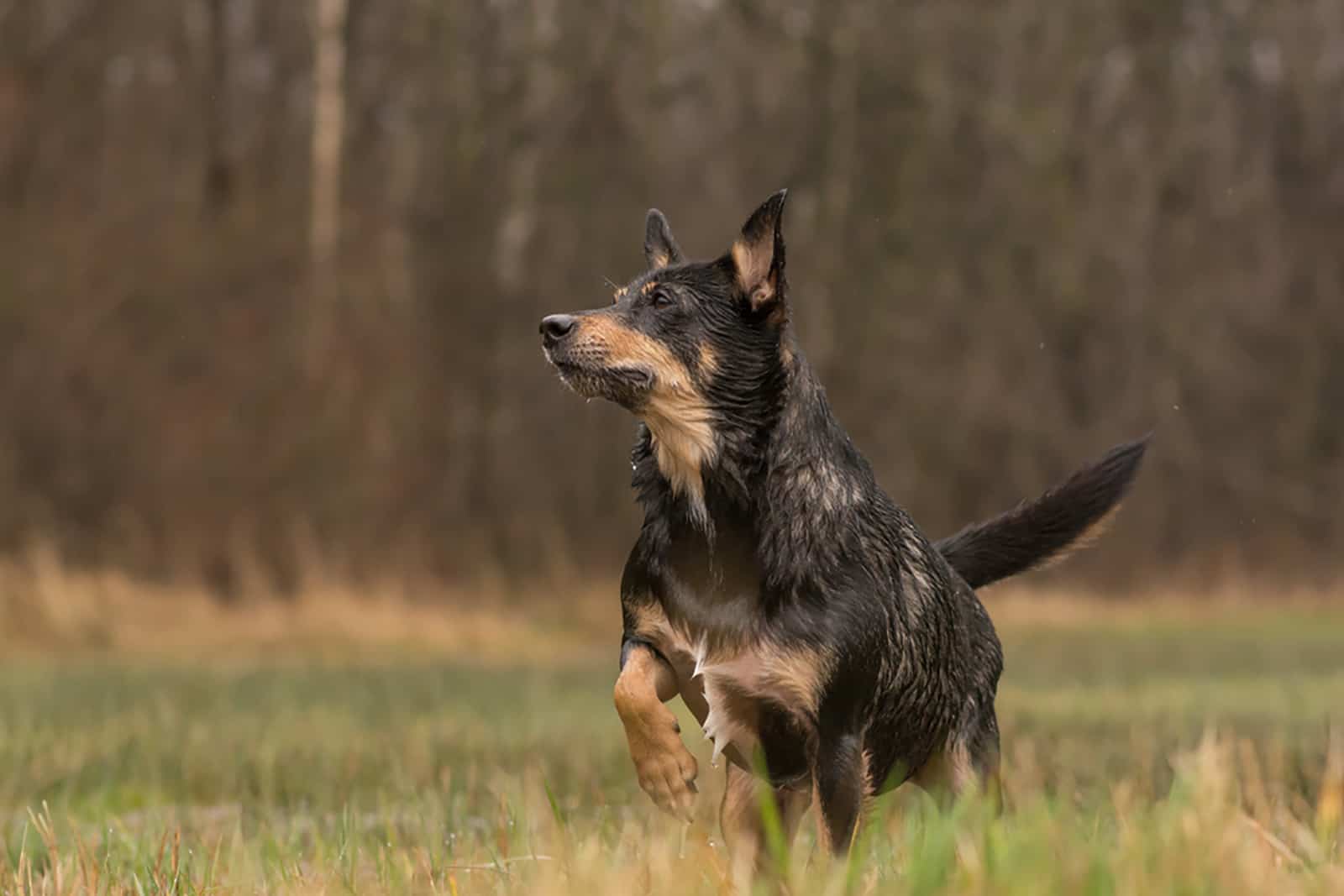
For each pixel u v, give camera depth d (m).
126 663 19.88
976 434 33.94
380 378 27.94
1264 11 37.81
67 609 22.14
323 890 4.67
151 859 5.73
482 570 27.70
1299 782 7.12
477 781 8.31
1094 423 35.47
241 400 26.20
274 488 25.80
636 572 5.29
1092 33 35.62
